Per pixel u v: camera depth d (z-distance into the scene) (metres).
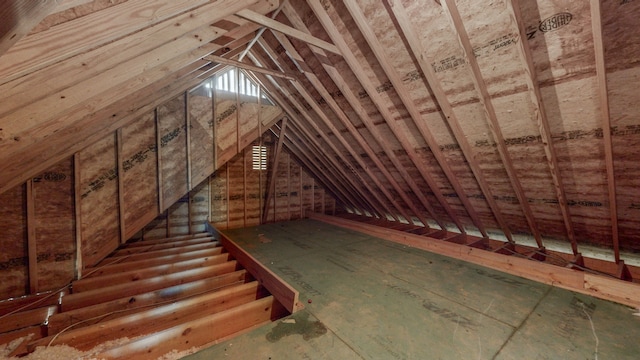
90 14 1.01
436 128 3.18
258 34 3.49
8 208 3.06
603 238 3.21
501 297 2.63
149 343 1.73
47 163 2.88
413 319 2.22
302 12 2.91
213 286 3.08
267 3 2.44
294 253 4.22
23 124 1.20
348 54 2.85
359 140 4.10
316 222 6.92
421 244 4.50
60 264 3.29
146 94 2.68
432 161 3.75
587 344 1.86
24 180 2.86
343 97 3.64
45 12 0.62
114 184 3.72
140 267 3.59
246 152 6.37
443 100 2.71
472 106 2.66
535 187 3.13
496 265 3.48
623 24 1.63
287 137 6.38
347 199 7.32
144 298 2.69
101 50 1.18
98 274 3.37
